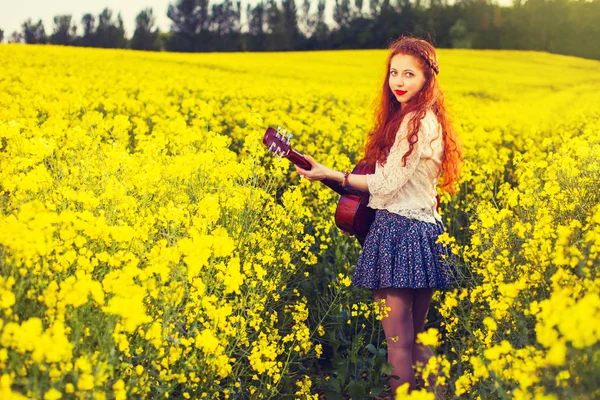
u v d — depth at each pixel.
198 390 2.50
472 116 11.79
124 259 2.50
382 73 3.31
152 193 3.72
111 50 25.11
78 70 16.27
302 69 22.47
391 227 2.98
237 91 13.83
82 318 2.21
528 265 2.68
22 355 1.89
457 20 31.42
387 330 3.03
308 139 8.57
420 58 3.01
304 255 4.52
